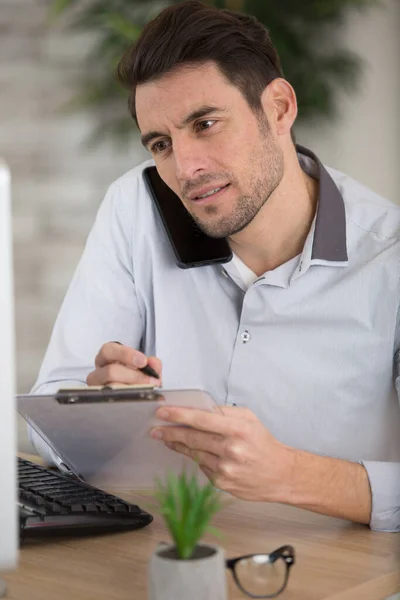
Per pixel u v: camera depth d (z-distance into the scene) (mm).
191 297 1854
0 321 856
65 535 1240
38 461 1755
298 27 4734
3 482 887
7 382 871
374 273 1712
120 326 1926
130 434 1297
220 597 885
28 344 5113
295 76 4586
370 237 1744
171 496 893
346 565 1131
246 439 1247
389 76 4699
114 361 1486
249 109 1593
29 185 5129
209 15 1557
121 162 5164
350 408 1735
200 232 1779
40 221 5141
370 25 4719
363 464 1354
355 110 4797
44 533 1204
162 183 1830
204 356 1834
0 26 5043
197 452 1284
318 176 1776
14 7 5051
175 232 1794
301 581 1064
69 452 1409
